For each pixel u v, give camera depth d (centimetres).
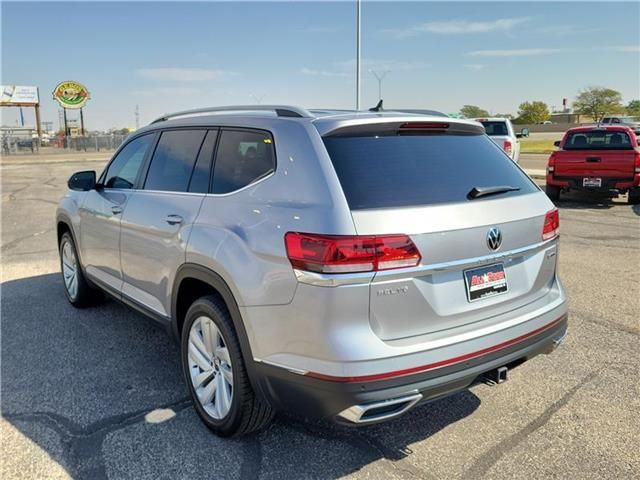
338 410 251
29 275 680
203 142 355
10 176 2298
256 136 313
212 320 313
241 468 293
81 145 4866
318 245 249
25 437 322
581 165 1198
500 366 288
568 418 341
